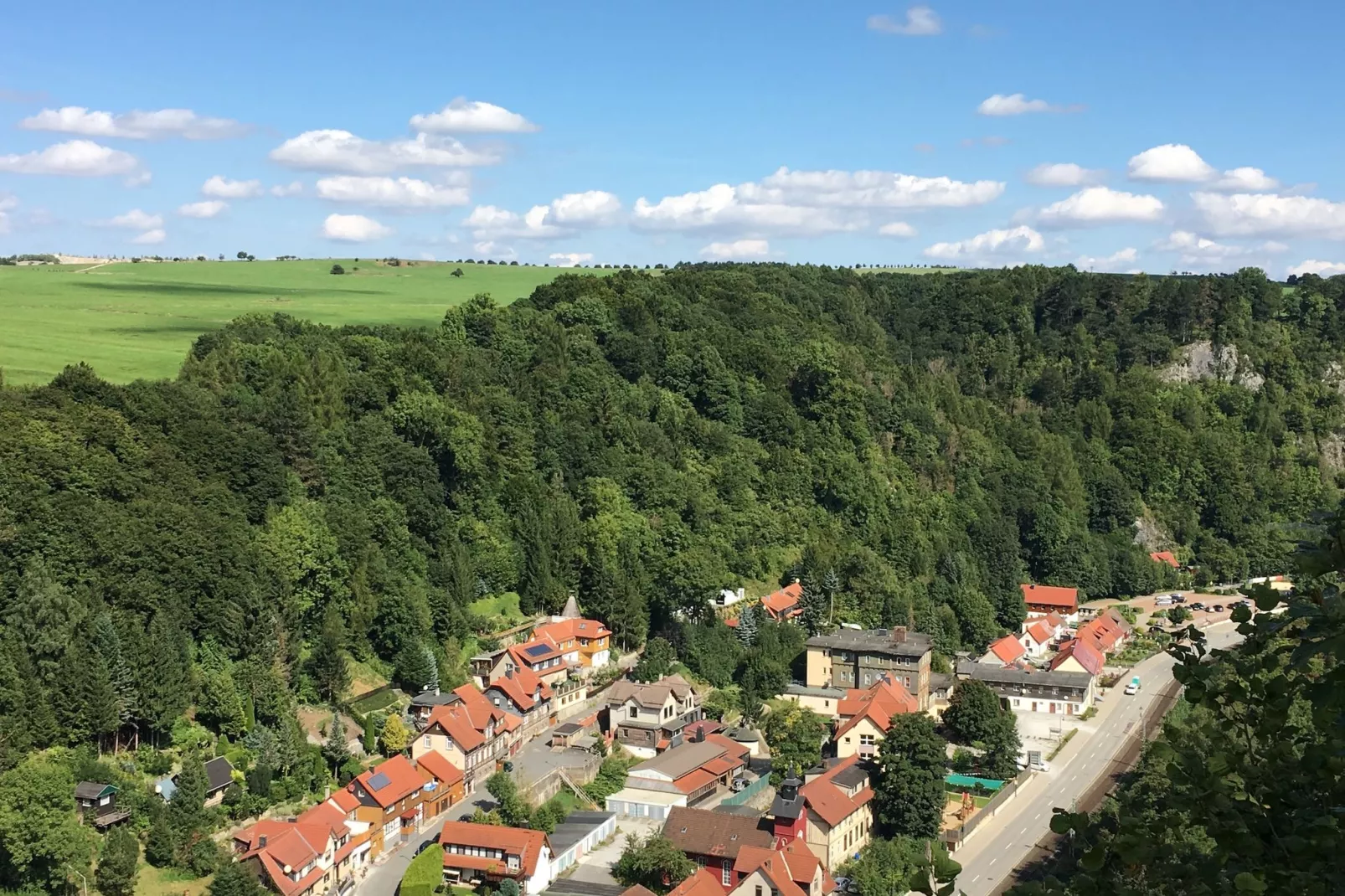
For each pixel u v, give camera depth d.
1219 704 20.00
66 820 82.25
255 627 107.62
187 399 125.56
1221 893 17.88
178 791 90.69
